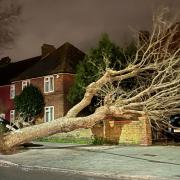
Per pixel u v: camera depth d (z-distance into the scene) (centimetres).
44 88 4294
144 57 2581
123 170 1535
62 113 4072
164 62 2291
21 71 5259
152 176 1359
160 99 2328
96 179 1388
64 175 1501
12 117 4803
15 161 1959
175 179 1296
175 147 2303
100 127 2727
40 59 5153
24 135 2320
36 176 1477
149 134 2475
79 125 2358
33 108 4209
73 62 4325
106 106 2384
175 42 2742
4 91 5012
